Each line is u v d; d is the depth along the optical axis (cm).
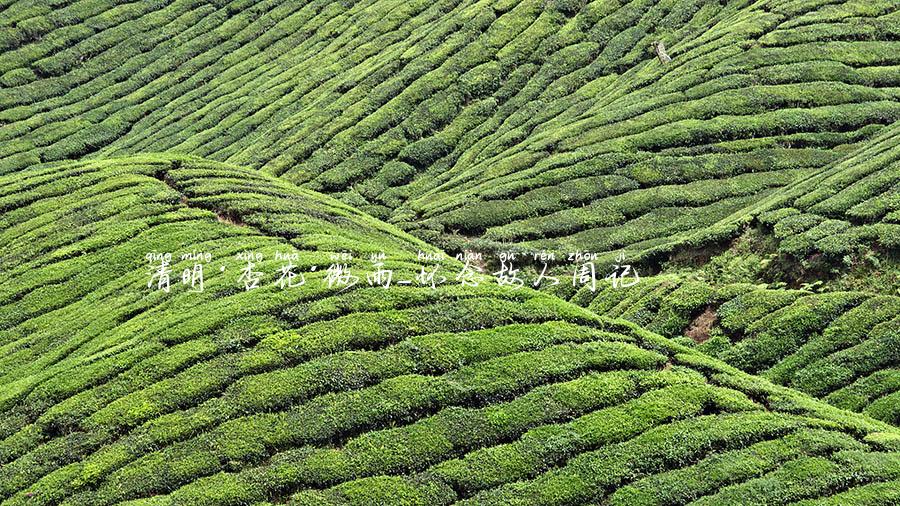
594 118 7694
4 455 3591
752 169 6731
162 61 10831
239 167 6888
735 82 7644
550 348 3994
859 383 4219
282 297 4331
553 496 3250
